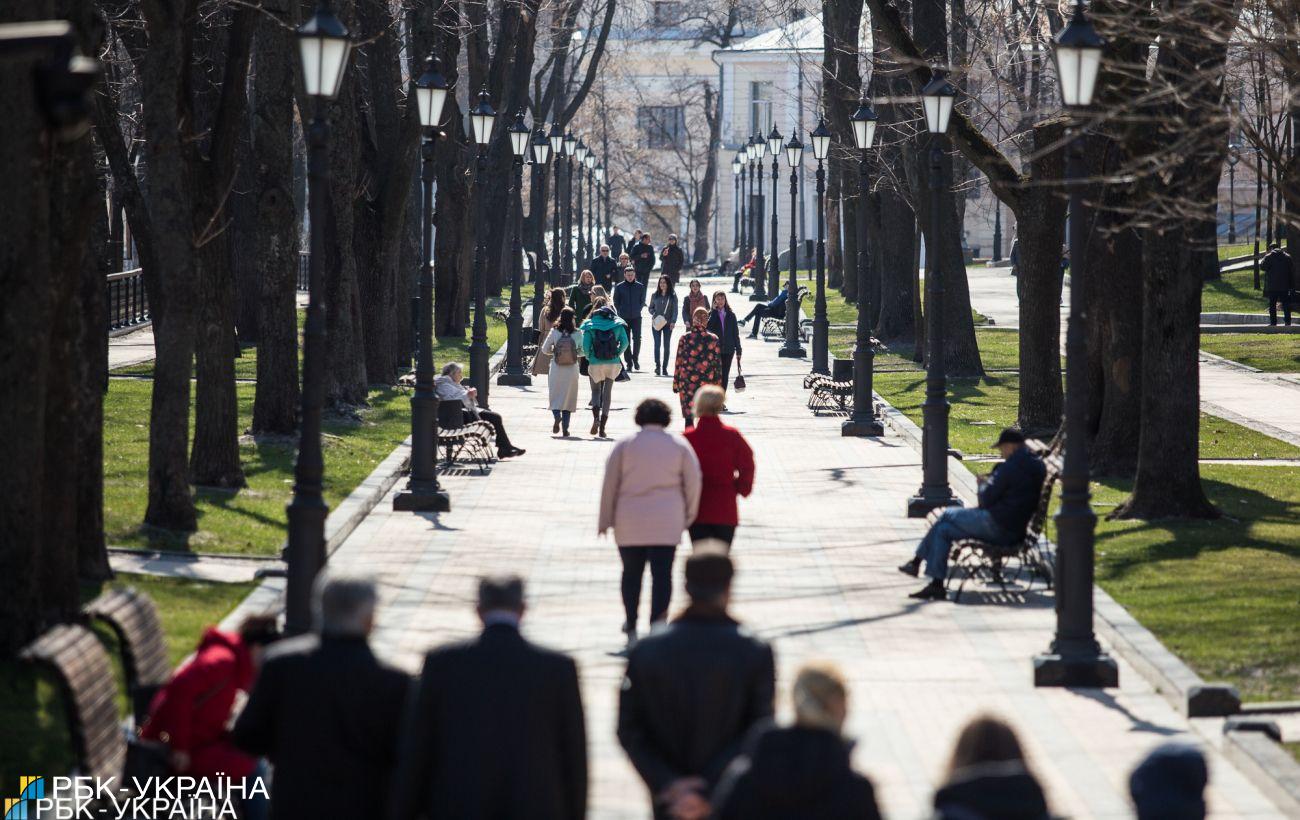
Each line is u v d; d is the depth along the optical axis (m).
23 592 34.94
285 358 74.56
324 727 21.92
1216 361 122.88
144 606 29.08
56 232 36.66
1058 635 36.88
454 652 20.77
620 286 124.44
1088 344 71.44
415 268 133.00
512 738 20.38
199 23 76.31
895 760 30.75
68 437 37.41
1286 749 30.75
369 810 22.05
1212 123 45.34
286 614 36.94
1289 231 145.00
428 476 61.50
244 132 115.25
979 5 111.50
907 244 138.00
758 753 18.11
